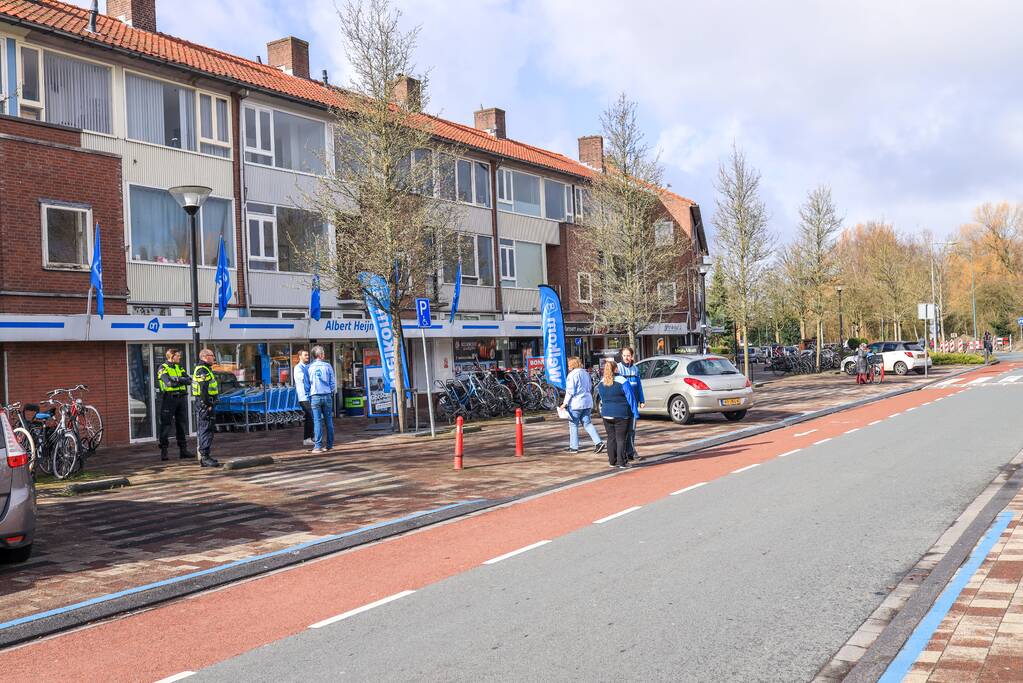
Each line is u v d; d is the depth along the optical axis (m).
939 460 12.27
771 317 51.50
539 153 38.88
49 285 17.34
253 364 22.80
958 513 8.55
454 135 31.53
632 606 5.87
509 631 5.45
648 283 31.12
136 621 6.10
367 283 19.08
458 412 22.91
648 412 20.56
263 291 23.31
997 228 75.31
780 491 10.19
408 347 28.58
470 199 31.89
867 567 6.66
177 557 8.01
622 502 10.05
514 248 34.09
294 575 7.26
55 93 19.09
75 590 6.94
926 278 63.78
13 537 7.48
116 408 18.50
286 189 24.22
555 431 19.44
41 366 17.22
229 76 22.44
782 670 4.63
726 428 18.55
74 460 13.32
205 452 14.12
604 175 31.88
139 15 23.97
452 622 5.70
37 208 17.20
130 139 20.38
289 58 28.14
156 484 12.47
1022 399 22.86
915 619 5.30
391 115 19.56
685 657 4.86
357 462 14.41
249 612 6.19
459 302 30.78
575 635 5.32
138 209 20.44
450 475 12.77
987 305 71.50
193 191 14.00
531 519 9.29
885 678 4.35
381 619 5.85
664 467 13.01
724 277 37.81
